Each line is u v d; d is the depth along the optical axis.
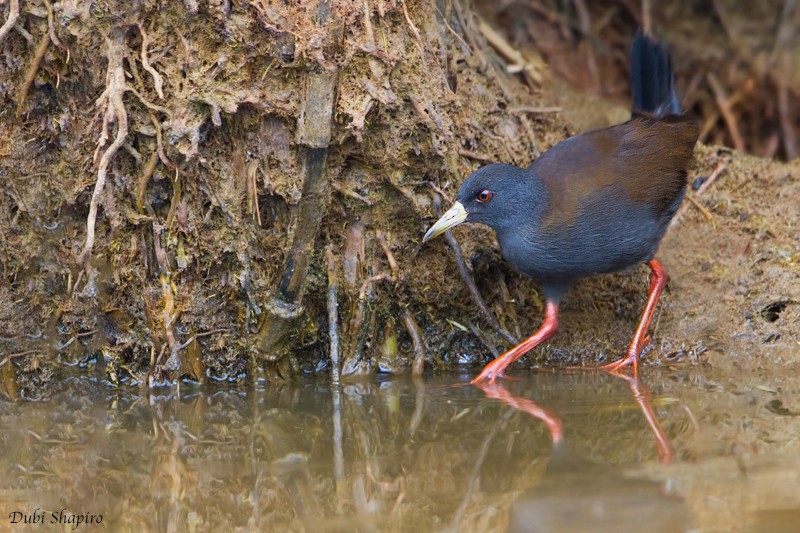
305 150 9.42
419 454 7.65
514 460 7.38
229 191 9.71
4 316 10.09
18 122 9.91
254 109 9.49
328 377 10.34
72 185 9.88
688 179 11.11
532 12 14.61
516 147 11.71
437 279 10.45
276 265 9.84
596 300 11.11
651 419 8.30
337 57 9.42
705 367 10.24
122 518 6.68
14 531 6.50
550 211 9.98
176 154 9.51
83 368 10.23
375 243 10.25
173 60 9.46
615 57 15.03
